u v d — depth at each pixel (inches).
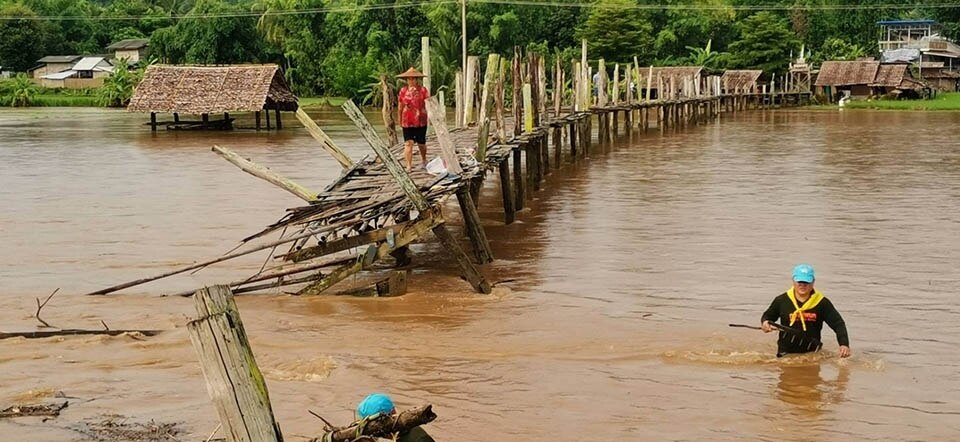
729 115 2256.4
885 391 383.6
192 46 3262.8
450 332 471.2
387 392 386.9
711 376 402.9
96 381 403.9
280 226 546.0
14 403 377.4
